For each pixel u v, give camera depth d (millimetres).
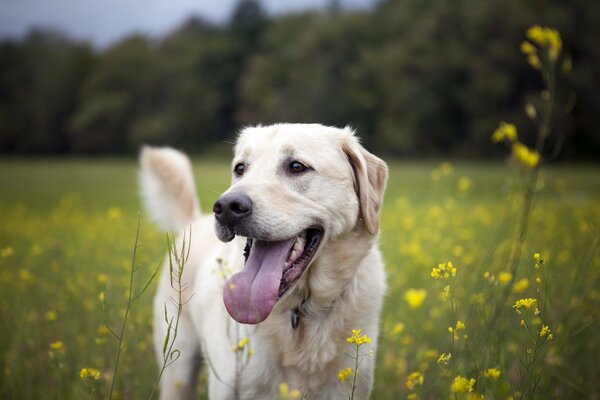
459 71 45219
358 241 3221
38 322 4062
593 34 34562
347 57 55438
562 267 4430
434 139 47281
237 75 68250
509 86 40719
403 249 5281
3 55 72625
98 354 3674
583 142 37219
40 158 64500
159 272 5219
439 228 7211
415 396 2854
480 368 2785
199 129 66562
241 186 2986
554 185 14727
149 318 4473
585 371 3627
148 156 4691
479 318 3057
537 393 3260
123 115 67062
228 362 3070
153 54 70625
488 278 3055
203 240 3953
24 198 17141
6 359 3793
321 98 53094
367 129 52094
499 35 41125
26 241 7770
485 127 41688
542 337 2736
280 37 67062
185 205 4605
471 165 35188
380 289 3252
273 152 3193
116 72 68125
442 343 3639
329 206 3129
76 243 7375
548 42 2900
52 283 4949
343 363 3062
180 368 3762
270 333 3033
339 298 3094
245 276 2936
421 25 48844
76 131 66688
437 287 4543
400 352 3875
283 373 3080
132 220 10016
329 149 3225
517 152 2850
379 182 3355
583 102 34844
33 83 71250
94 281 5000
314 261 3084
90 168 42188
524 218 2975
